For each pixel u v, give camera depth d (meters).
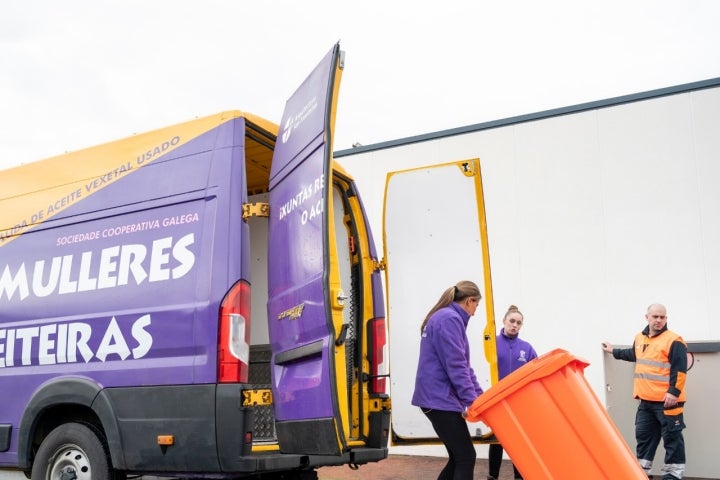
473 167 5.82
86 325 4.63
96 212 4.85
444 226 5.89
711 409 6.99
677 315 7.94
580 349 8.31
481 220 5.75
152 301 4.40
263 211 4.43
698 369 7.07
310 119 4.11
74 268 4.84
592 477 3.32
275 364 4.22
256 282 5.85
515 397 3.46
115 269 4.63
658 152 8.24
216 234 4.27
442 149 9.43
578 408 3.37
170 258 4.41
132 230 4.63
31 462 4.79
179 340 4.22
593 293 8.34
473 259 5.77
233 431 3.99
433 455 8.77
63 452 4.58
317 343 3.82
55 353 4.74
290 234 4.19
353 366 5.10
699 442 7.01
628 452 3.41
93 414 4.66
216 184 4.36
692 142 8.12
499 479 7.01
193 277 4.29
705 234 7.94
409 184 6.05
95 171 4.96
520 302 8.67
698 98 8.15
